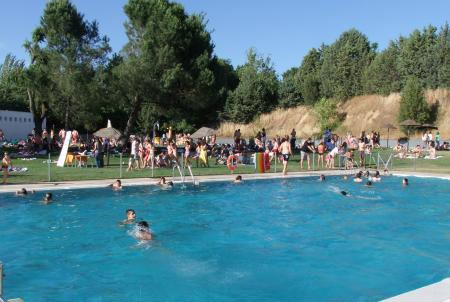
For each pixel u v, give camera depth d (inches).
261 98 2529.5
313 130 2285.9
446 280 223.5
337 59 2365.9
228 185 768.3
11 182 699.4
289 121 2440.9
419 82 2023.9
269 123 2507.4
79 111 1525.6
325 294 298.7
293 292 302.4
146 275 335.3
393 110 2092.8
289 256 383.2
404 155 1300.4
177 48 1360.7
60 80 1407.5
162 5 1384.1
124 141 1391.5
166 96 1414.9
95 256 379.9
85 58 1443.2
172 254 388.2
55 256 378.6
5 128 1578.5
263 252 395.5
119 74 1360.7
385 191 733.9
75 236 441.1
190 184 760.3
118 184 685.9
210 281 322.7
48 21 1406.3
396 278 328.5
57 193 647.8
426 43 2078.0
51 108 1611.7
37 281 320.2
